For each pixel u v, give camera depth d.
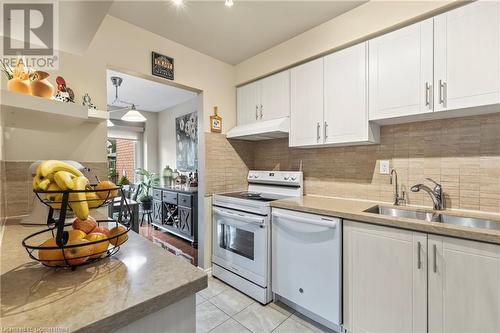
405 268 1.39
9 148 1.40
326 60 2.08
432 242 1.30
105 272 0.64
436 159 1.78
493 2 1.35
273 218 2.08
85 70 1.78
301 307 1.96
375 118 1.80
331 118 2.05
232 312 1.98
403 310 1.40
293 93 2.34
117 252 0.78
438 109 1.53
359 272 1.57
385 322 1.46
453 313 1.24
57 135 1.59
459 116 1.68
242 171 2.96
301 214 1.88
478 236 1.15
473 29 1.41
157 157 5.39
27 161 1.46
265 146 2.98
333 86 2.04
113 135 4.87
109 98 4.27
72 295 0.53
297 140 2.31
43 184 0.64
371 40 1.82
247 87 2.79
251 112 2.75
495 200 1.55
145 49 2.15
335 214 1.67
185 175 4.50
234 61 2.82
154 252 0.79
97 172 1.76
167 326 0.58
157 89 3.79
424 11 1.56
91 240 0.66
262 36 2.29
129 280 0.60
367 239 1.54
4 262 0.70
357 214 1.56
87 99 1.73
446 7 1.50
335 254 1.67
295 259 1.91
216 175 2.71
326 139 2.09
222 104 2.79
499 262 1.12
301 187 2.52
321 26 2.10
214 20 2.04
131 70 2.06
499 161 1.54
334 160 2.36
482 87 1.38
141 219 5.11
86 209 0.67
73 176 0.70
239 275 2.32
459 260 1.22
